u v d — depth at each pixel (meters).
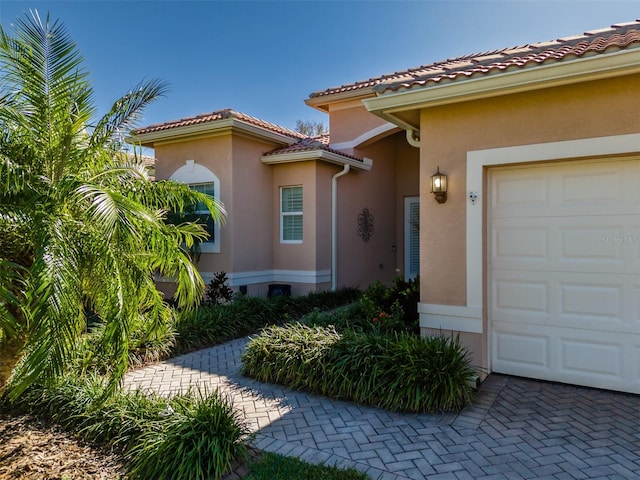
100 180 5.21
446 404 5.14
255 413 5.26
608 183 5.52
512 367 6.18
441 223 6.25
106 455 4.35
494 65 5.59
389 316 7.45
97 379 5.61
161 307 5.30
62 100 4.70
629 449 4.26
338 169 12.98
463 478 3.82
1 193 4.16
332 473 3.90
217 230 11.59
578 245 5.71
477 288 5.98
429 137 6.32
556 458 4.12
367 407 5.38
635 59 4.70
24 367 3.59
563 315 5.83
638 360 5.42
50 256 3.61
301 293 12.34
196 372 6.87
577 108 5.34
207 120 11.16
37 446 4.57
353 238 13.63
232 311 9.48
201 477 3.76
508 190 6.12
